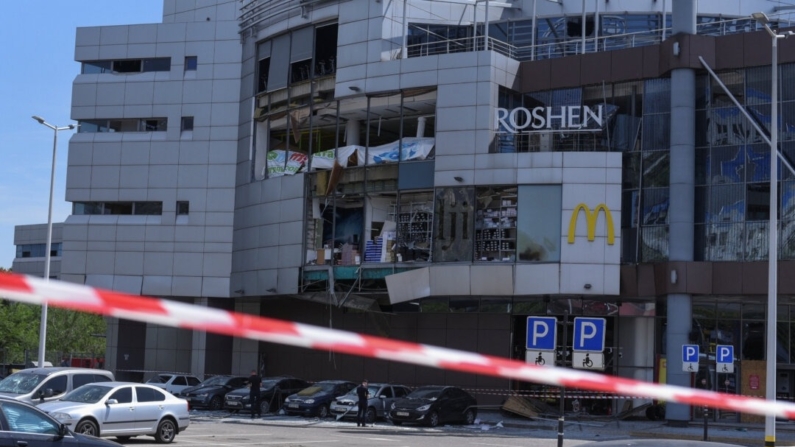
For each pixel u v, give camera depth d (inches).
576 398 1641.2
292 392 1625.2
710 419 1557.6
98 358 2412.6
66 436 597.6
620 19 1921.8
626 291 1576.0
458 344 1784.0
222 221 2075.5
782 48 1525.6
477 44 1920.5
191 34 2121.1
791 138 1513.3
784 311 1593.3
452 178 1656.0
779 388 1587.1
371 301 1791.3
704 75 1578.5
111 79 2162.9
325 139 1871.3
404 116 1818.4
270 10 1959.9
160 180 2117.4
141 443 920.3
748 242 1521.9
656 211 1595.7
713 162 1562.5
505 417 1576.0
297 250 1846.7
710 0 1971.0
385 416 1451.8
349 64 1792.6
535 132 1635.1
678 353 1509.6
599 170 1584.6
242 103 2063.2
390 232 1754.4
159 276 2100.1
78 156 2170.3
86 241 2153.1
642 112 1622.8
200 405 1627.7
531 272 1590.8
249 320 161.5
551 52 1907.0
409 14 1859.0
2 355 2701.8
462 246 1643.7
